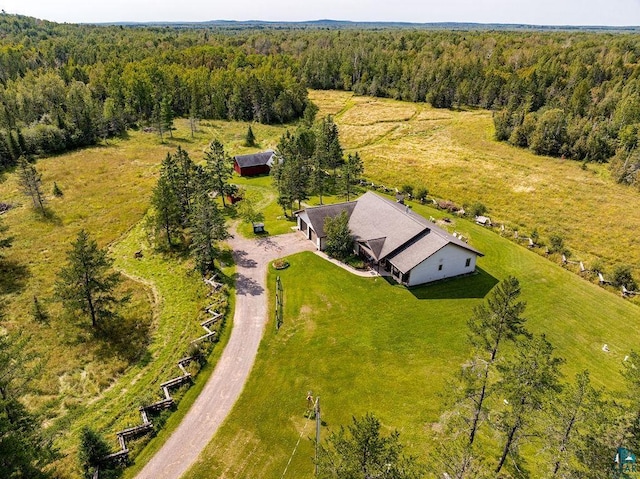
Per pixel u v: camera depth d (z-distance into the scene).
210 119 130.38
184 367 32.97
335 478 16.39
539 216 66.12
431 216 61.28
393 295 42.31
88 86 125.94
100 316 37.94
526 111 125.12
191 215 47.69
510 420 21.88
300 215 54.81
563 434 20.06
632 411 19.95
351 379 31.72
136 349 35.78
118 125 110.38
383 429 27.42
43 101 113.62
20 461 19.23
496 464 24.84
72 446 26.61
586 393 20.05
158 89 127.81
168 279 46.47
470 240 54.50
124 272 48.19
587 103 126.12
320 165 76.44
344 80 175.75
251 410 29.05
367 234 48.53
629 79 133.25
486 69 167.38
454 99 154.75
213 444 26.53
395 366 33.06
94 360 34.53
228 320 38.50
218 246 52.12
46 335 37.28
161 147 100.00
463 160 94.00
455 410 25.39
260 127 123.00
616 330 38.72
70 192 71.06
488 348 24.03
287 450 26.12
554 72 150.38
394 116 134.75
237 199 67.06
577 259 51.84
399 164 89.75
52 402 30.05
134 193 71.19
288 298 41.78
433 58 180.00
